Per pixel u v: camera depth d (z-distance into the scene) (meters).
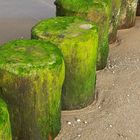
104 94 1.54
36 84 1.08
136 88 1.59
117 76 1.69
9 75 1.07
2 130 0.90
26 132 1.16
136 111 1.42
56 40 1.27
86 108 1.44
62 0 1.65
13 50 1.16
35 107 1.12
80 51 1.30
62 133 1.28
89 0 1.67
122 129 1.32
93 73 1.42
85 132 1.29
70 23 1.40
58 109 1.22
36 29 1.33
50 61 1.11
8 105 1.11
